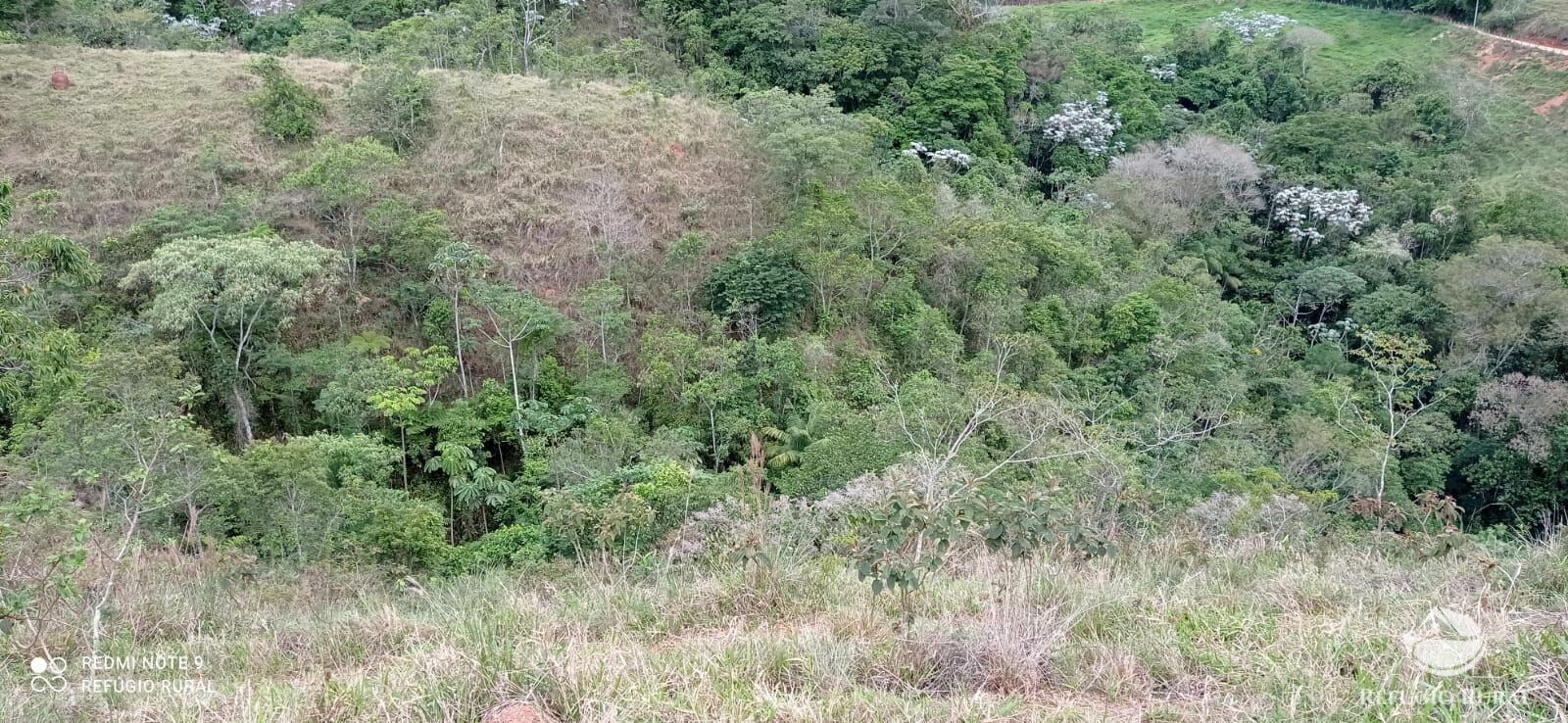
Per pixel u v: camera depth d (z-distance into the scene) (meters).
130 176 21.02
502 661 4.39
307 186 19.75
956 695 4.20
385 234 20.33
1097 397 21.70
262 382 17.73
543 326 18.48
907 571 5.29
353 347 18.11
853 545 7.23
